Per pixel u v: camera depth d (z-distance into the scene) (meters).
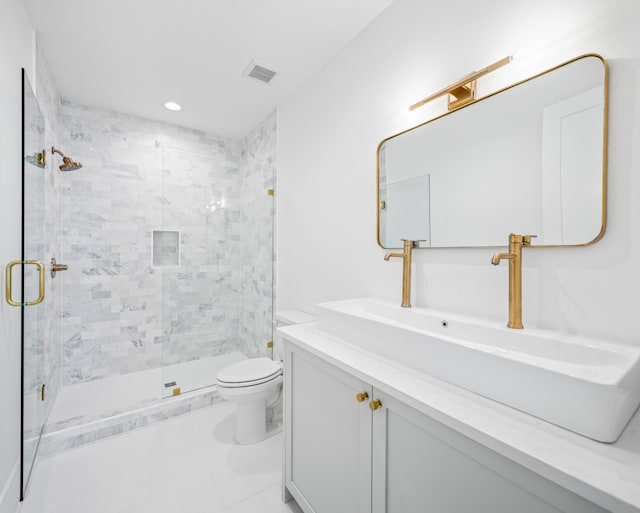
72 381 2.61
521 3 1.08
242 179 3.42
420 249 1.43
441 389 0.82
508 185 1.10
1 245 1.24
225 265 3.36
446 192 1.31
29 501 1.49
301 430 1.35
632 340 0.83
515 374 0.71
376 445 0.94
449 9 1.31
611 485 0.48
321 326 1.44
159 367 2.99
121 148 2.81
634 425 0.65
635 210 0.83
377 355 1.10
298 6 1.58
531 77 1.04
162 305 2.97
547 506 0.57
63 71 2.14
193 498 1.52
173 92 2.43
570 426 0.62
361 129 1.76
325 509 1.19
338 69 1.94
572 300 0.95
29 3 1.53
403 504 0.87
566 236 0.95
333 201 1.99
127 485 1.60
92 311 2.70
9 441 1.33
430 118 1.38
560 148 0.97
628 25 0.84
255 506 1.47
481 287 1.19
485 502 0.67
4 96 1.27
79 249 2.64
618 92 0.86
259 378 1.92
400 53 1.53
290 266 2.48
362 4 1.58
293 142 2.43
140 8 1.59
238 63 2.06
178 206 3.08
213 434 2.07
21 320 1.43
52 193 2.23
